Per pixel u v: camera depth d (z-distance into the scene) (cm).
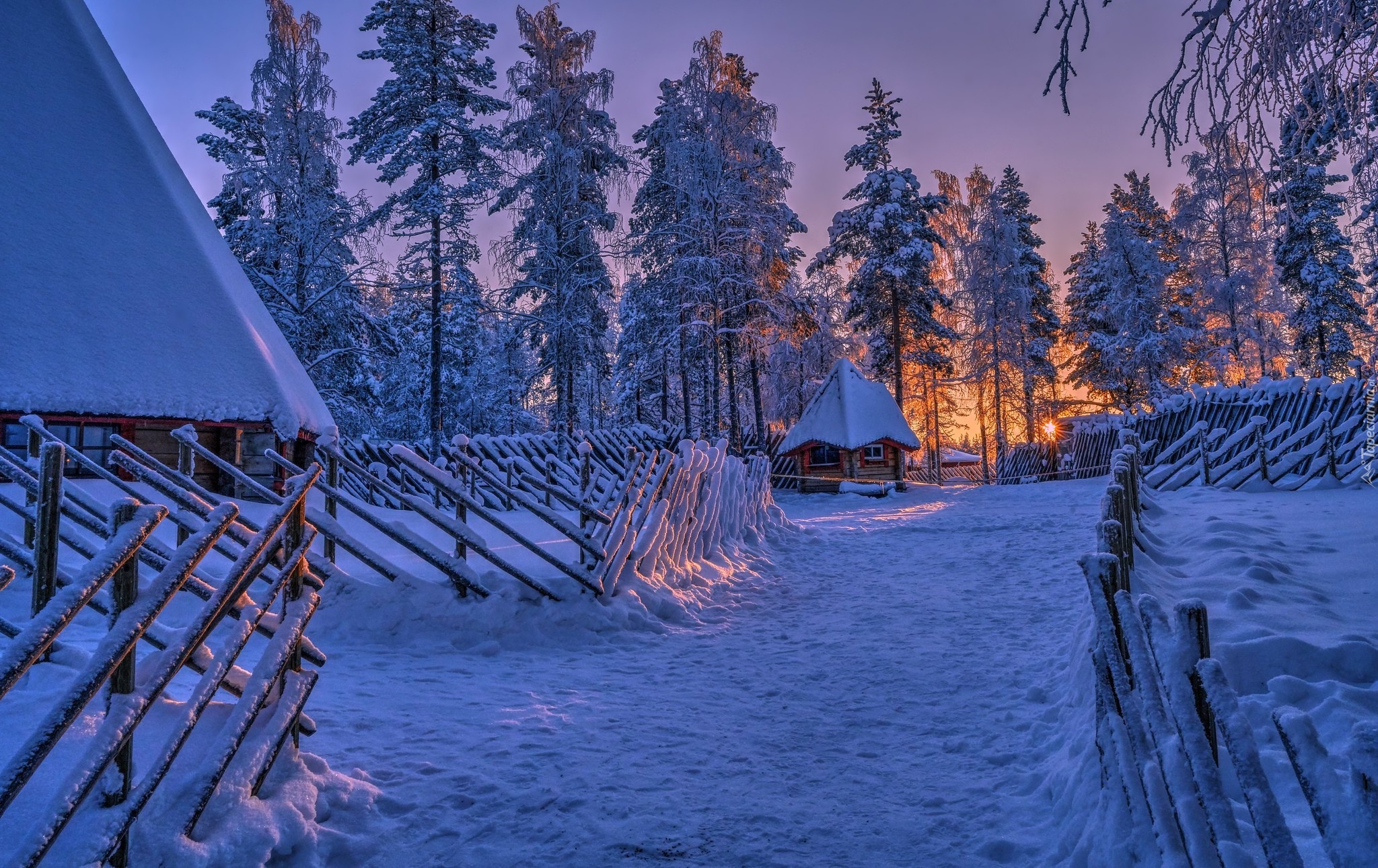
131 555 264
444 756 400
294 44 2255
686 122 2358
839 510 2025
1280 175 434
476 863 303
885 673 566
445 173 2461
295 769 330
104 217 1186
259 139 2592
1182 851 217
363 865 299
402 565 754
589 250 2584
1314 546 707
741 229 2458
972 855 309
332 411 2689
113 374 1064
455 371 3722
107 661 236
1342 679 369
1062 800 326
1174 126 433
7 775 206
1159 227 3775
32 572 584
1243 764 175
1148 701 245
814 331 3538
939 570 980
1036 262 4134
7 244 1077
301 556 353
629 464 870
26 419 623
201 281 1226
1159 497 1280
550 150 2292
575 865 302
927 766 398
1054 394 4231
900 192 3391
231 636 303
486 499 1388
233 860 269
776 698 518
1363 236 450
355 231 2400
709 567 924
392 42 2520
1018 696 496
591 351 2828
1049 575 884
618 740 434
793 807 353
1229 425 1923
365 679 532
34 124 1198
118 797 250
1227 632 430
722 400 3738
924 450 4281
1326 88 381
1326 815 151
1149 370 3456
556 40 2358
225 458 1202
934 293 3478
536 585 694
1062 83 429
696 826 334
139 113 1387
